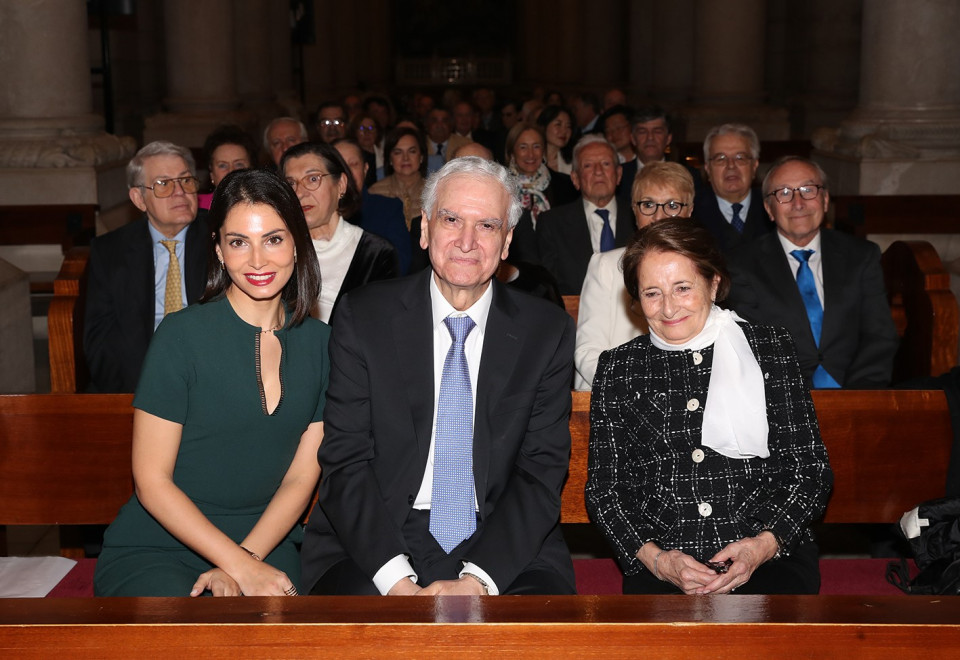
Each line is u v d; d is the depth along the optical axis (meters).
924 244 4.44
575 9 27.55
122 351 4.11
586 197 5.24
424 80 36.25
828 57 15.90
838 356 4.03
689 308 2.88
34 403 3.21
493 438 2.78
